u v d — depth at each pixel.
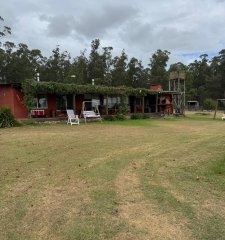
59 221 4.45
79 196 5.50
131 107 29.05
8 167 7.65
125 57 69.88
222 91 85.25
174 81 33.31
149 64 81.06
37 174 7.00
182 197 5.42
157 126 19.14
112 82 67.56
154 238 3.94
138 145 11.16
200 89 84.19
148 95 29.30
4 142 11.61
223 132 15.79
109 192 5.70
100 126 18.72
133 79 71.06
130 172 7.18
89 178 6.66
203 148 10.55
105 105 25.50
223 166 7.75
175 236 3.99
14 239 3.93
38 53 68.75
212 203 5.14
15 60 61.72
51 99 23.09
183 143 11.71
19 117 21.59
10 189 5.90
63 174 7.01
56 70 70.06
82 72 63.09
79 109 24.78
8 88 21.36
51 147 10.56
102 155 9.22
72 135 13.94
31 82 19.72
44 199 5.35
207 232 4.09
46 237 3.98
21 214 4.69
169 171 7.28
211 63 90.69
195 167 7.68
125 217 4.57
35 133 14.62
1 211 4.81
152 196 5.46
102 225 4.31
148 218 4.54
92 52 66.12
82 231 4.13
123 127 18.20
